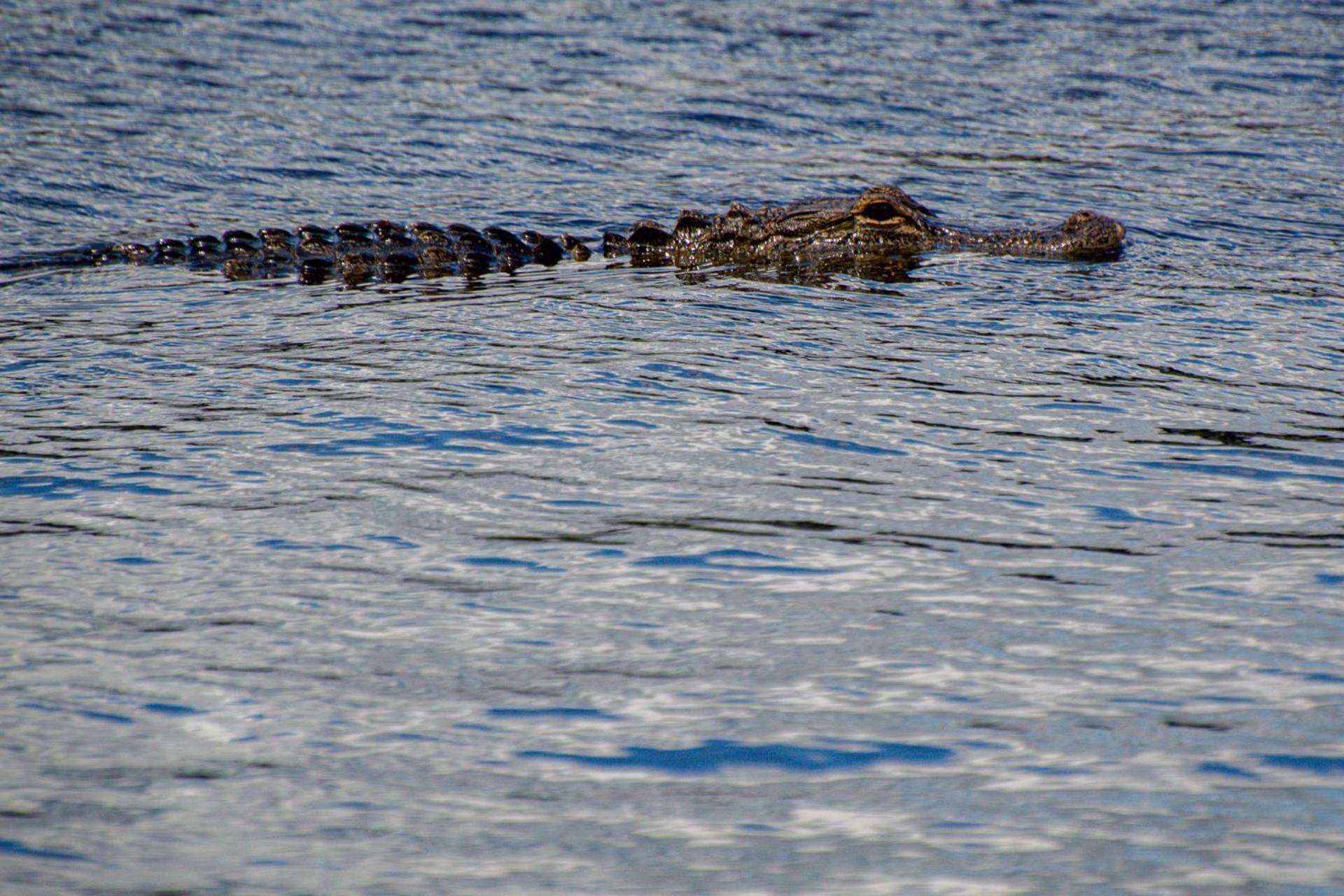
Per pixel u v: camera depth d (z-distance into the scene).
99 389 22.03
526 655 13.60
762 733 12.29
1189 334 24.80
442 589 14.95
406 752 12.03
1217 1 64.06
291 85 48.97
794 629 14.10
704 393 21.36
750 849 10.73
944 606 14.55
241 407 20.97
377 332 25.27
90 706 12.70
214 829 10.99
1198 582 15.05
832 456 18.80
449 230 32.38
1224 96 48.31
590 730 12.35
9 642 13.80
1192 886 10.21
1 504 17.28
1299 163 40.06
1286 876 10.31
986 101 47.84
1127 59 53.62
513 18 60.03
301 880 10.40
